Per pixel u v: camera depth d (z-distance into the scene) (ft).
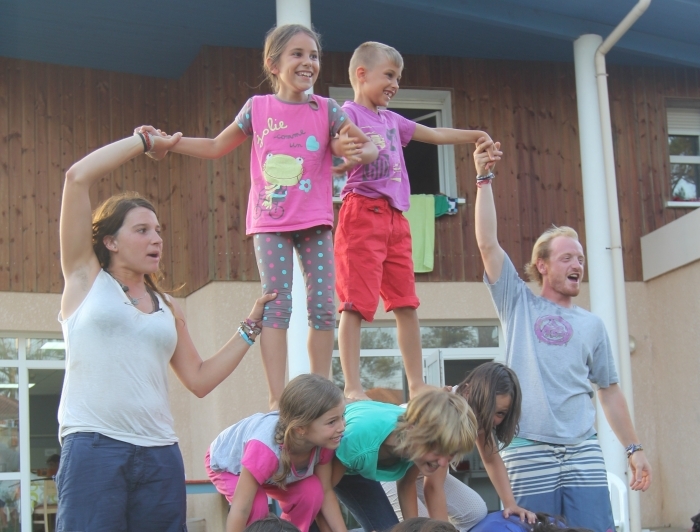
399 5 31.91
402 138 15.70
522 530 13.23
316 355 13.99
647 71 39.73
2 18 31.83
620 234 34.81
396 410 12.99
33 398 33.27
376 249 14.94
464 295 36.14
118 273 12.15
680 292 36.19
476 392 13.24
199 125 35.04
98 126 35.73
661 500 36.91
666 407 36.91
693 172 40.29
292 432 11.68
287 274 13.87
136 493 11.37
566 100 38.65
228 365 13.07
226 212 33.99
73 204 11.87
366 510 13.79
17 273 33.37
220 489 13.01
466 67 37.99
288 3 29.27
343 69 36.24
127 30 33.24
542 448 14.60
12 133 34.22
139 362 11.62
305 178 13.98
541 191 37.76
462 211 36.70
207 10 32.09
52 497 32.91
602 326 15.56
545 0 33.27
